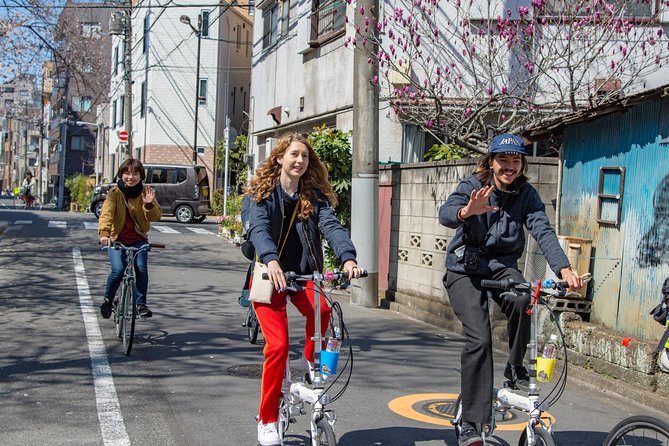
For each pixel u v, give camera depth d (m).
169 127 37.97
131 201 8.25
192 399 6.20
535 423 4.16
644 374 6.79
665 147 7.18
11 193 109.25
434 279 10.80
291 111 19.38
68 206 51.34
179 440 5.18
